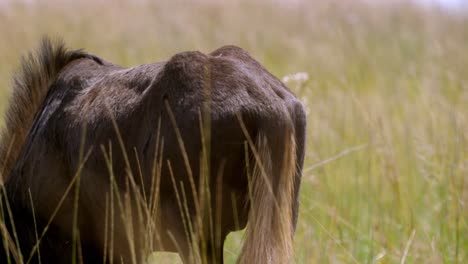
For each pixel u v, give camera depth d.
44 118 15.75
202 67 13.20
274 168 12.85
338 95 29.00
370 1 53.84
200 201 12.69
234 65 13.38
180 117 12.90
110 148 13.84
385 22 49.69
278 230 12.63
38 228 15.91
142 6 48.91
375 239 19.28
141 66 14.34
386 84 33.56
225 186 13.00
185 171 12.91
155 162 12.77
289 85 27.67
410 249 18.41
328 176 22.17
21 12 46.06
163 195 13.25
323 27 45.84
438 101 27.02
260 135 12.78
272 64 36.03
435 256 17.00
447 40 41.47
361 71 32.75
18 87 17.33
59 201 15.41
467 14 51.06
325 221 19.91
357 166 21.61
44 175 15.55
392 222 19.92
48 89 16.42
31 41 41.16
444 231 19.12
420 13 51.56
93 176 14.41
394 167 21.06
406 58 40.78
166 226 13.41
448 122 24.75
